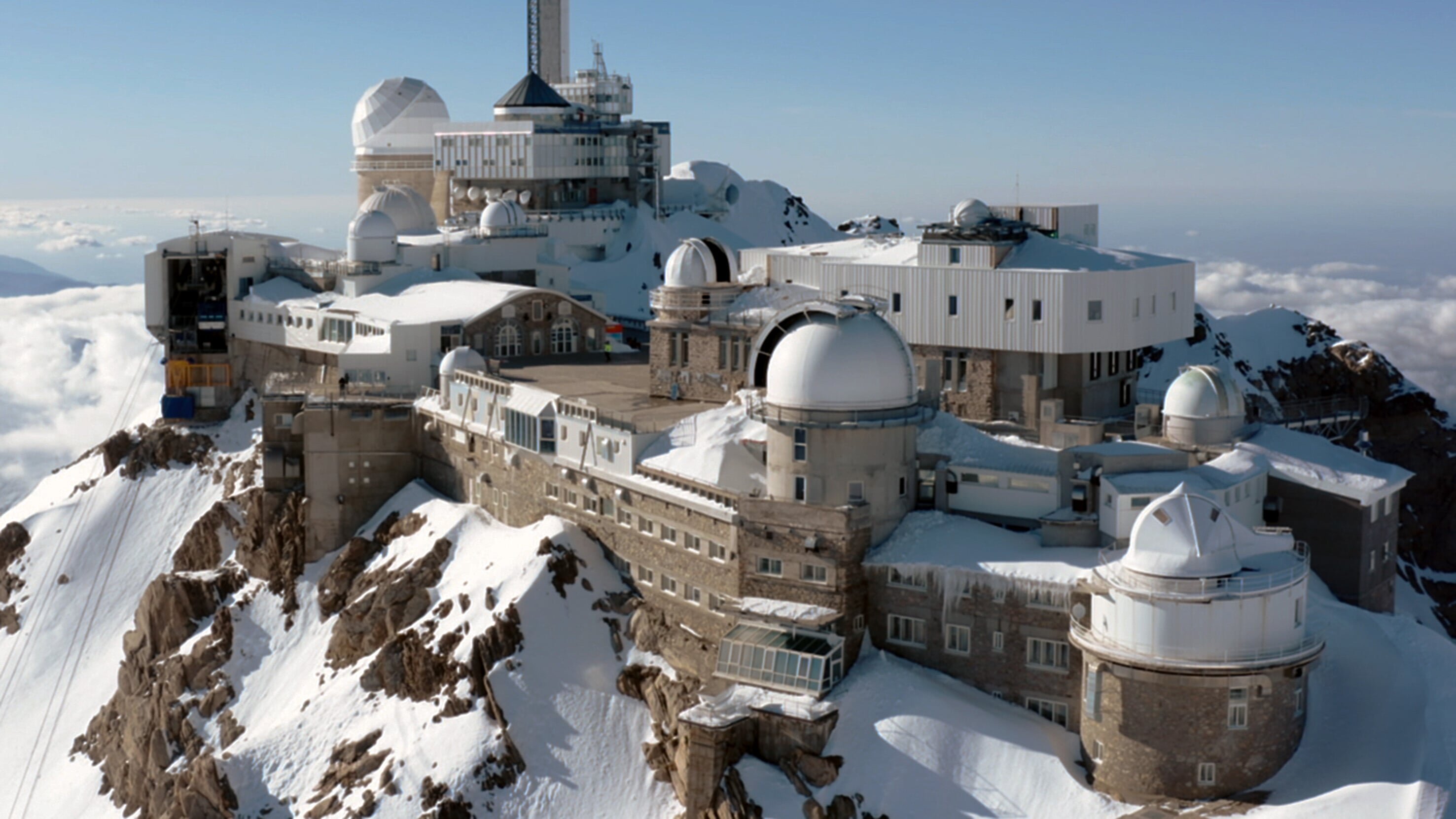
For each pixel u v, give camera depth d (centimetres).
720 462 11319
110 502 18300
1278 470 10769
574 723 11431
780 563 10656
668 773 10919
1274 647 8888
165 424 19000
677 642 11512
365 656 13112
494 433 13700
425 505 14400
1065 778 9331
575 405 12688
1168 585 8881
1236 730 8919
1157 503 9088
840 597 10394
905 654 10425
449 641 12150
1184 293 13075
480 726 11494
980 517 10700
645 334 18438
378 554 14338
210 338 19100
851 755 9788
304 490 15038
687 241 13912
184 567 16800
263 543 15088
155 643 14975
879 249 13925
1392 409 17025
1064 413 12469
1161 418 11819
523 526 13425
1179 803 8938
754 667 10406
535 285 19475
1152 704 9000
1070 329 12025
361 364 15738
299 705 13175
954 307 12594
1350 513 10544
